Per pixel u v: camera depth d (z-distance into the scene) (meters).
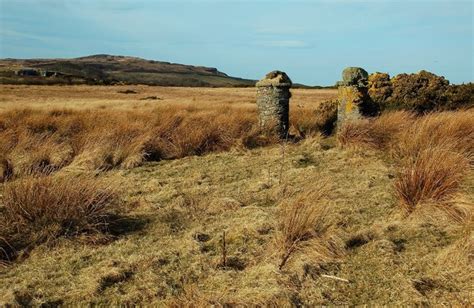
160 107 19.19
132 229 5.29
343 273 3.98
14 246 4.77
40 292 3.84
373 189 6.09
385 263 4.05
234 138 10.06
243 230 4.87
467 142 7.51
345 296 3.66
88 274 4.09
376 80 12.06
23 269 4.31
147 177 7.66
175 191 6.55
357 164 7.69
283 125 10.84
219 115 12.98
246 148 9.63
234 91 61.22
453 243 4.22
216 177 7.46
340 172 7.24
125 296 3.73
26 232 4.98
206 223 5.36
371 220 5.05
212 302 3.51
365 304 3.52
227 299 3.56
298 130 11.58
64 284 3.99
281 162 8.20
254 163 8.31
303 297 3.64
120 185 7.00
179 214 5.68
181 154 9.34
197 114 13.67
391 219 4.99
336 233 4.54
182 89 68.69
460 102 11.37
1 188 6.84
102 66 171.62
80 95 46.53
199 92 57.81
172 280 4.01
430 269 3.88
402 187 5.25
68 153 8.97
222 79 174.88
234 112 14.50
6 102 30.59
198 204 6.00
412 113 10.71
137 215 5.70
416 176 5.25
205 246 4.68
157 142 9.63
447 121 8.22
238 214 5.52
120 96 45.66
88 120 13.14
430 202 4.96
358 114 10.27
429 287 3.65
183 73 181.12
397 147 8.34
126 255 4.52
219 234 4.93
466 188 5.53
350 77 10.55
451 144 6.93
